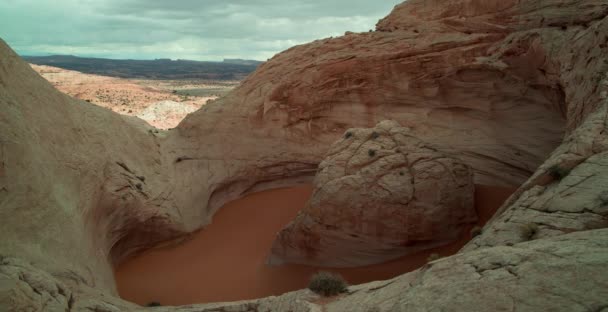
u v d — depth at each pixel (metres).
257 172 29.30
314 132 28.89
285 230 19.92
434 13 25.75
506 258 6.61
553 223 8.11
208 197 26.61
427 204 17.41
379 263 17.83
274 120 29.09
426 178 17.84
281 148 29.23
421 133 25.45
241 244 23.20
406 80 25.56
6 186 12.28
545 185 9.95
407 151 19.16
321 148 28.61
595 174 9.00
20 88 15.87
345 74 27.33
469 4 24.11
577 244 6.39
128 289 18.88
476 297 5.87
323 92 28.16
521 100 21.77
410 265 17.23
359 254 18.02
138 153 23.09
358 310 7.78
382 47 26.25
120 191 19.41
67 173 16.06
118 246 20.08
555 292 5.32
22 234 12.19
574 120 13.55
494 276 6.20
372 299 8.06
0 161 12.30
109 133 21.30
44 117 16.42
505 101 22.50
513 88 21.81
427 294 6.54
